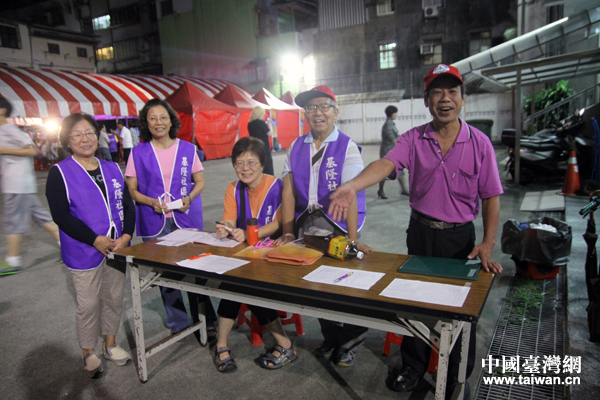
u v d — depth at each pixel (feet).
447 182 6.66
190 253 7.75
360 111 67.36
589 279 8.18
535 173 25.90
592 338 8.19
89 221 7.90
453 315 4.83
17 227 14.44
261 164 8.52
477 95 56.03
